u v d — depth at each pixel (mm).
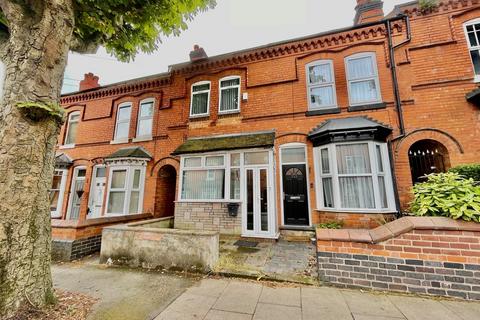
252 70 8711
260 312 2982
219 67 9289
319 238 3965
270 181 7051
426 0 6902
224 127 8625
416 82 6730
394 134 6645
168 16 4883
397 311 2973
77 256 5445
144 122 10289
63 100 11992
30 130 2924
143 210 8992
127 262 4883
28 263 2779
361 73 7453
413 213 4277
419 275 3457
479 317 2811
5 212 2650
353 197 6336
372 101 7113
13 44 3068
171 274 4391
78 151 10906
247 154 7555
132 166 9195
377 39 7402
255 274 4160
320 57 7898
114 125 10641
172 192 9992
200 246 4512
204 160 7934
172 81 10023
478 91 5793
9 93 2926
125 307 3127
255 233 6781
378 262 3643
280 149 7715
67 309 3010
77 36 4582
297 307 3100
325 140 6871
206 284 3898
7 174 2715
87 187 10172
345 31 7684
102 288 3760
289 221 7258
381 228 3881
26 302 2697
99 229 6191
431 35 6863
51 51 3207
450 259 3369
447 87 6418
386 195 6309
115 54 5465
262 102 8312
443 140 6184
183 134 9195
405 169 6359
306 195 7246
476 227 3312
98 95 11336
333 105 7508
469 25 6641
